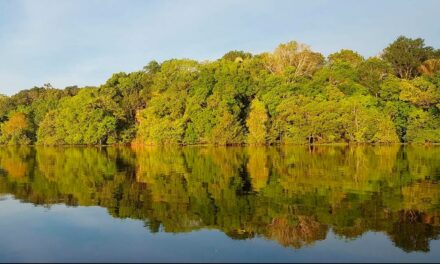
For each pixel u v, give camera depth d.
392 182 33.53
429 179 34.78
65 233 20.64
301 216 23.38
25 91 149.00
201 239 19.39
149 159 59.19
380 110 85.62
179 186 33.59
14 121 116.19
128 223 22.33
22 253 17.88
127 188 33.09
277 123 85.69
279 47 106.88
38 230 21.22
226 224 21.92
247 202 27.06
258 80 95.00
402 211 24.20
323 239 19.36
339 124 81.50
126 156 66.06
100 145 104.44
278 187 32.12
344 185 32.53
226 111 87.44
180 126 92.38
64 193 31.36
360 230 20.73
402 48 106.94
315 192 29.94
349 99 84.31
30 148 97.88
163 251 17.84
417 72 106.19
